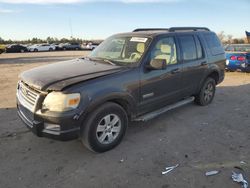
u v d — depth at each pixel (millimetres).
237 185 3158
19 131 4770
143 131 4809
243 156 3867
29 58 25312
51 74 3871
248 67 11375
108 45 5105
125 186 3158
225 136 4594
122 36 5098
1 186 3152
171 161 3725
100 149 3904
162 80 4699
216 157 3838
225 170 3484
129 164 3650
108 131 3965
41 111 3471
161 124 5156
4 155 3893
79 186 3164
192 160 3752
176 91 5160
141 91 4324
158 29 5602
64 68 4203
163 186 3150
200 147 4164
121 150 4062
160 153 3963
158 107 4879
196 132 4773
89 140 3740
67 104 3398
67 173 3439
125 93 4016
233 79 10484
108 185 3182
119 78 3947
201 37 5922
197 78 5734
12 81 10227
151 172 3447
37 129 3520
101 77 3779
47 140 4391
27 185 3180
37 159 3793
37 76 3820
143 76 4305
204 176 3350
